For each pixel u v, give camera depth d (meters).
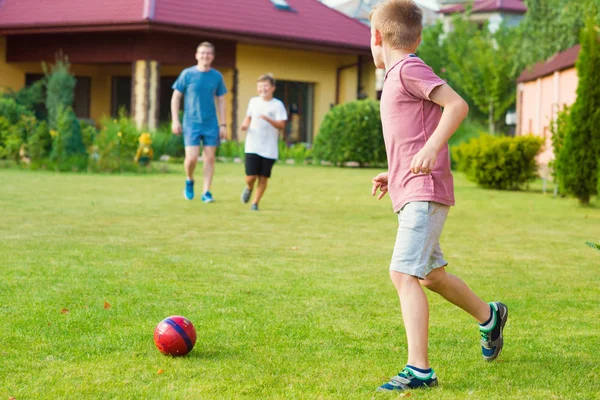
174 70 29.39
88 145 21.03
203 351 4.39
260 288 6.18
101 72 30.19
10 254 7.42
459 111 3.82
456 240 9.34
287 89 30.70
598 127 13.45
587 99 13.49
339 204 13.16
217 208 12.03
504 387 3.83
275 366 4.12
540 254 8.34
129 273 6.64
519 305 5.82
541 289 6.45
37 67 29.03
